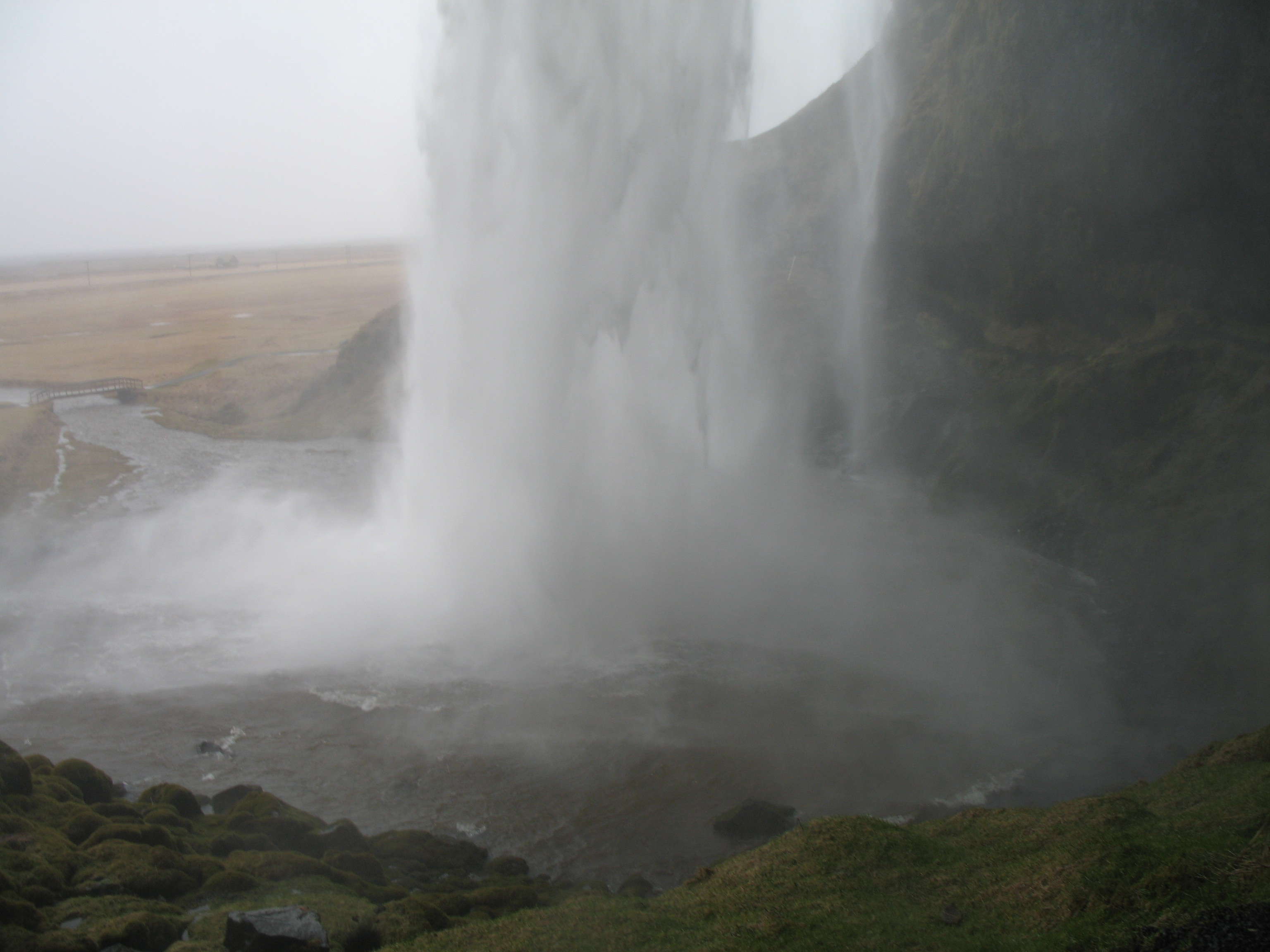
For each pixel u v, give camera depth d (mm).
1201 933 13344
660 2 43562
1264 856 14953
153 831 20422
